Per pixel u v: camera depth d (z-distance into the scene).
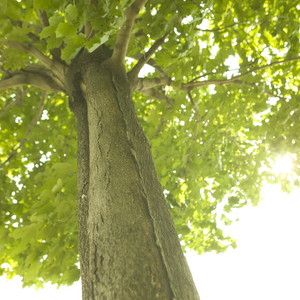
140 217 1.53
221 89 3.87
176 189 4.40
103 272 1.39
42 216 3.09
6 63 2.77
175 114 4.04
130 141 1.95
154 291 1.26
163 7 2.23
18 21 2.90
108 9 1.58
